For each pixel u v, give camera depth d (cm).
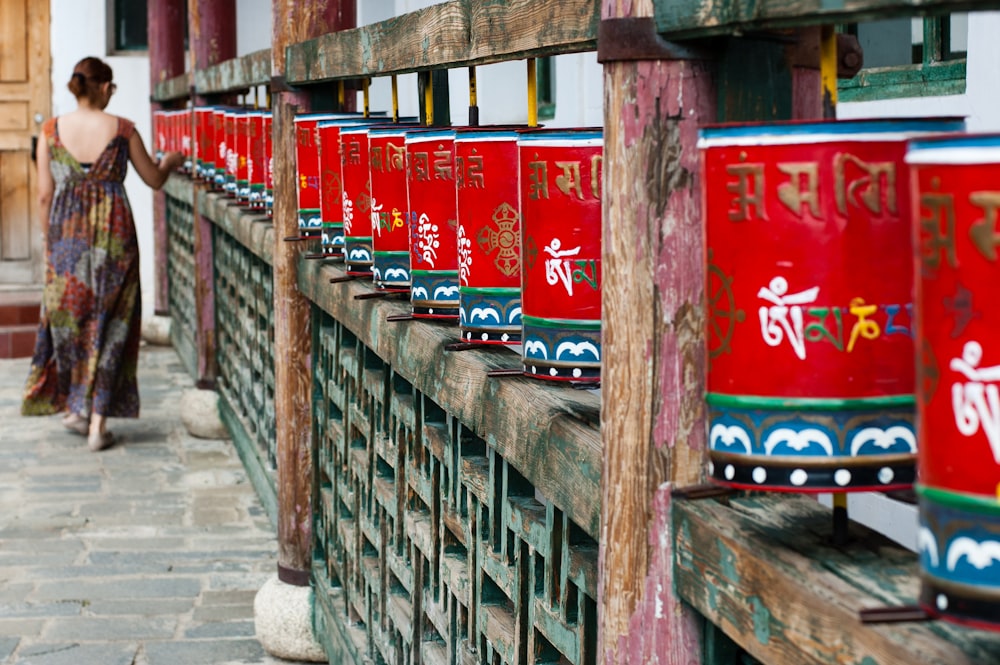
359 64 327
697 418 150
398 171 282
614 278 150
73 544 588
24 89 1265
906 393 116
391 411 325
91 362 770
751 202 116
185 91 925
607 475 153
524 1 200
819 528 136
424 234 258
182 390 967
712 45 146
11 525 615
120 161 766
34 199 1267
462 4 234
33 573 546
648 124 146
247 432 658
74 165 758
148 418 867
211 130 768
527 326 196
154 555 573
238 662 450
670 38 144
